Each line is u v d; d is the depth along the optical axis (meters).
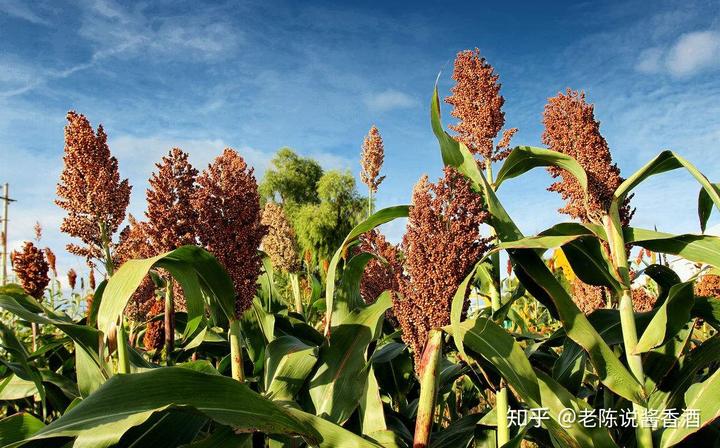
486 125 3.42
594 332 2.62
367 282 4.28
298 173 51.12
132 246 4.60
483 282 3.68
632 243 2.98
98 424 1.73
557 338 3.59
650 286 6.67
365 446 2.05
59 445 2.06
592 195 2.91
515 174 3.29
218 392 1.95
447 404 4.76
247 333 3.70
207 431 2.81
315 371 3.03
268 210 7.61
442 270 2.47
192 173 3.31
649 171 2.90
